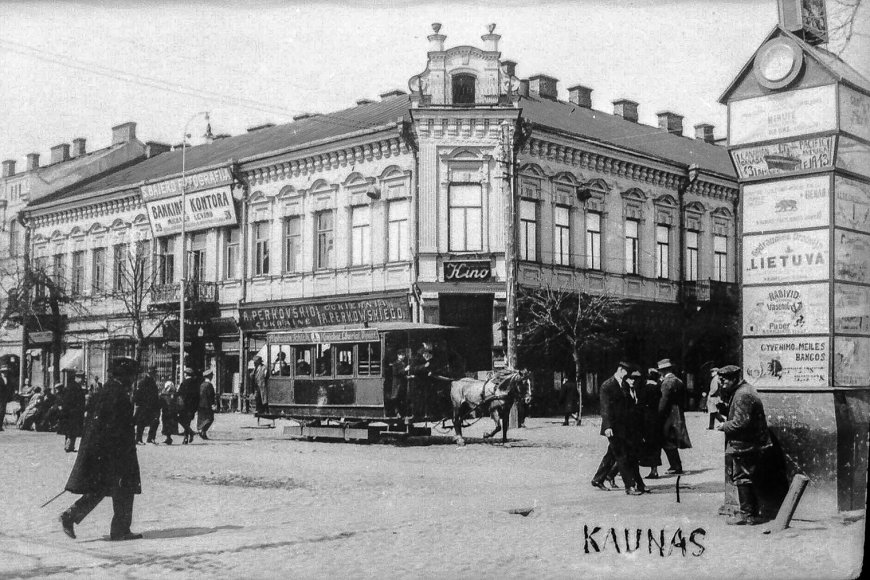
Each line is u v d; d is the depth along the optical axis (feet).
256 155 128.06
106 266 151.64
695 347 136.15
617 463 43.52
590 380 122.72
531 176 114.21
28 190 164.55
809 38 38.01
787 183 36.55
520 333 109.09
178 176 137.18
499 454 65.05
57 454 69.10
